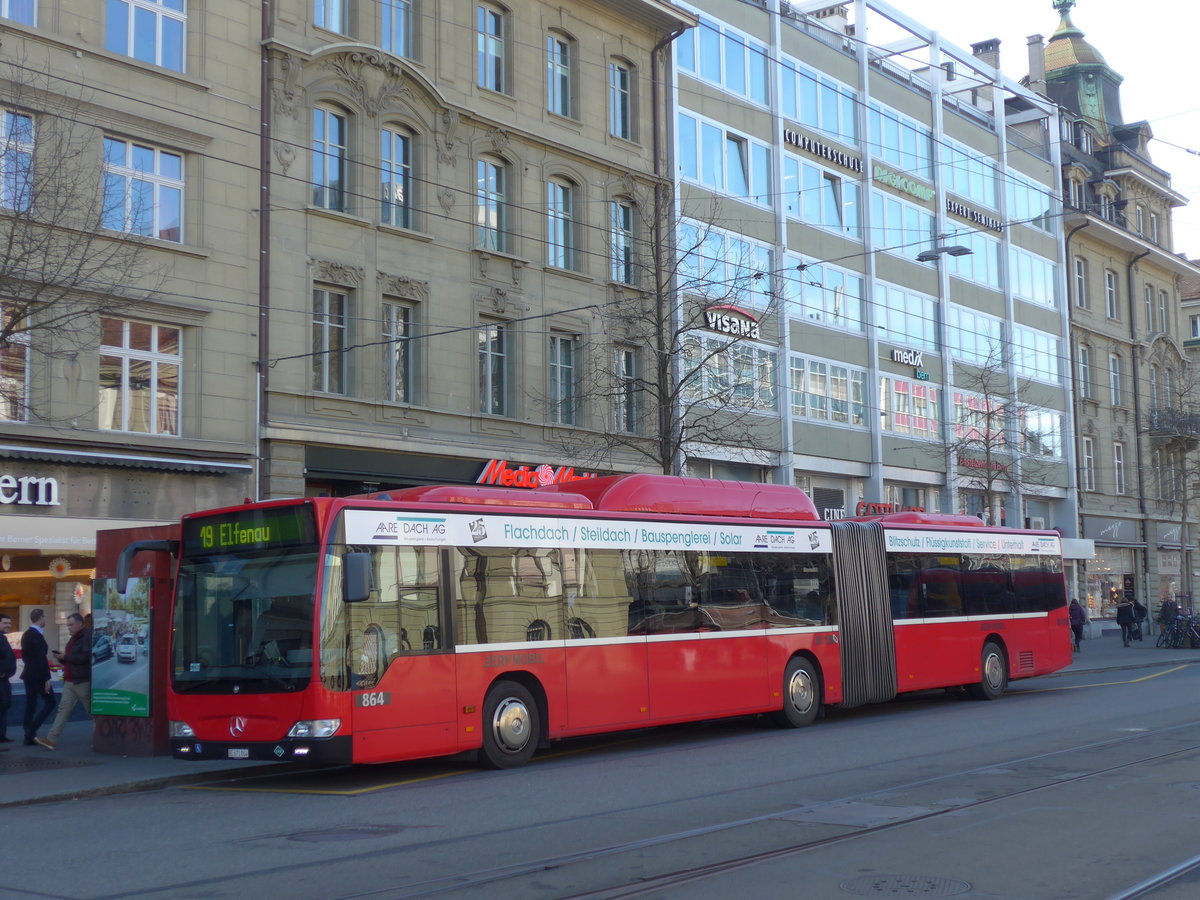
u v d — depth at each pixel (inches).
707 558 719.1
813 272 1462.8
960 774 523.8
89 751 684.1
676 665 682.2
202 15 900.0
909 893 313.3
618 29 1240.8
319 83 971.9
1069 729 705.6
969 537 954.1
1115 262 2129.7
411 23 1058.1
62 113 785.6
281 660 530.9
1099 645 1755.7
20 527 778.2
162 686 657.6
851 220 1540.4
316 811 475.5
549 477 1098.7
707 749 658.2
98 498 818.2
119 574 575.5
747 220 1368.1
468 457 1049.5
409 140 1047.0
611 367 1155.3
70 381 808.3
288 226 942.4
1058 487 1916.8
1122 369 2129.7
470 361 1069.8
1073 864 346.3
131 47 863.1
